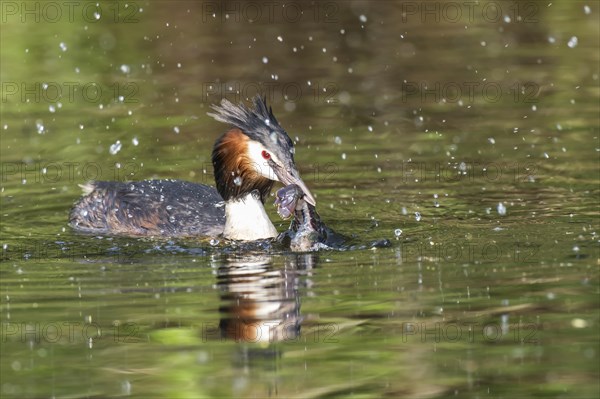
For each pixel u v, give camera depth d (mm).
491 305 10852
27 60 24062
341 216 14602
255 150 14039
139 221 14602
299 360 9805
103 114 20359
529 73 22531
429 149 17844
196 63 24078
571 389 9023
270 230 14219
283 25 27781
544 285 11344
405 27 27375
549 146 17672
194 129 19344
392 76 22875
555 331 10164
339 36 26547
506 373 9391
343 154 17406
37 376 9523
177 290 11633
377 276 11930
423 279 11742
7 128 19453
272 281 11898
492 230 13633
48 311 10961
